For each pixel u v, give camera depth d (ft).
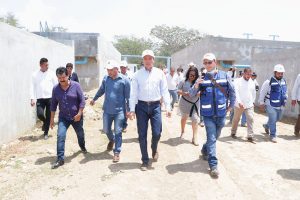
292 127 32.58
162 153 21.86
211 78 17.63
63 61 43.29
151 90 18.07
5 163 19.29
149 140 25.80
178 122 35.06
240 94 25.18
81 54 72.43
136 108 18.44
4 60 23.26
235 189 15.99
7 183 16.51
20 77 26.73
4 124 23.27
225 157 21.24
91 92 67.62
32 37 30.01
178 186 16.25
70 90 19.27
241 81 25.21
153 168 18.75
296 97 27.71
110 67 19.31
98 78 74.43
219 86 17.57
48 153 21.49
